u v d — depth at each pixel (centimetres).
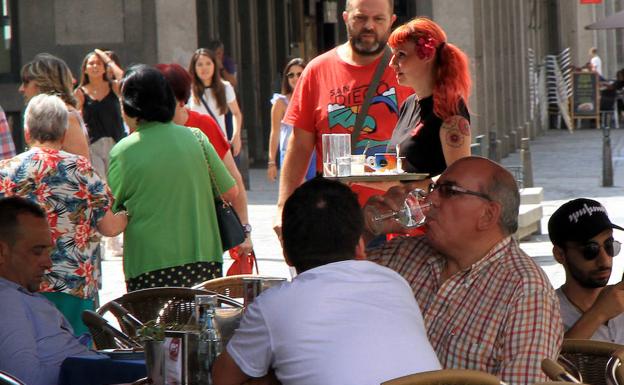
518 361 1022
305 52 7262
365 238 1212
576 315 1258
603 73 11581
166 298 1448
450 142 1367
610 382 1063
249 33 6250
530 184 3941
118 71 2828
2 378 1026
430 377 866
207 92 3053
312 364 927
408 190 1209
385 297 959
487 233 1070
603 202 3925
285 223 980
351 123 1520
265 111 6538
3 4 4403
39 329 1228
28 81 1966
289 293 952
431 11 4956
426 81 1378
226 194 1659
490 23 5712
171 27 4394
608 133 4434
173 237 1606
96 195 1525
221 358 969
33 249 1262
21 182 1492
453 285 1070
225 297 1400
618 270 2645
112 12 4391
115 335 1328
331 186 982
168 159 1605
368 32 1487
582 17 10794
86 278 1522
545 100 8288
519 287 1042
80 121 1978
